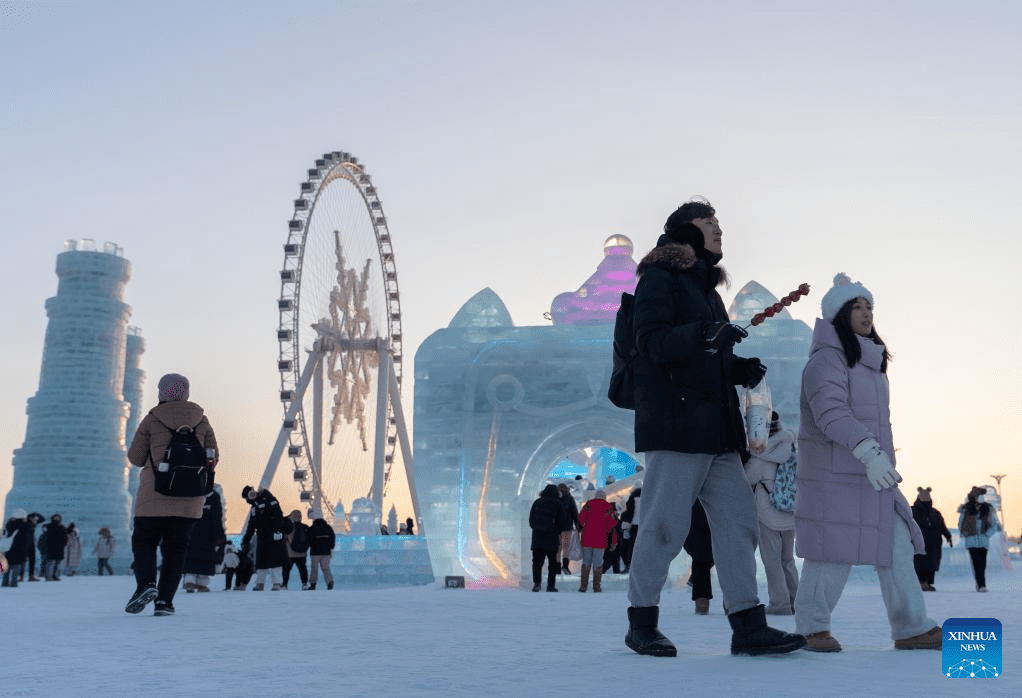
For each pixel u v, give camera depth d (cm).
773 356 2061
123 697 391
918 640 538
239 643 616
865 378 560
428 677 441
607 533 1658
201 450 909
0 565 2056
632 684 403
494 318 2144
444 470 2073
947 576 2778
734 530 522
